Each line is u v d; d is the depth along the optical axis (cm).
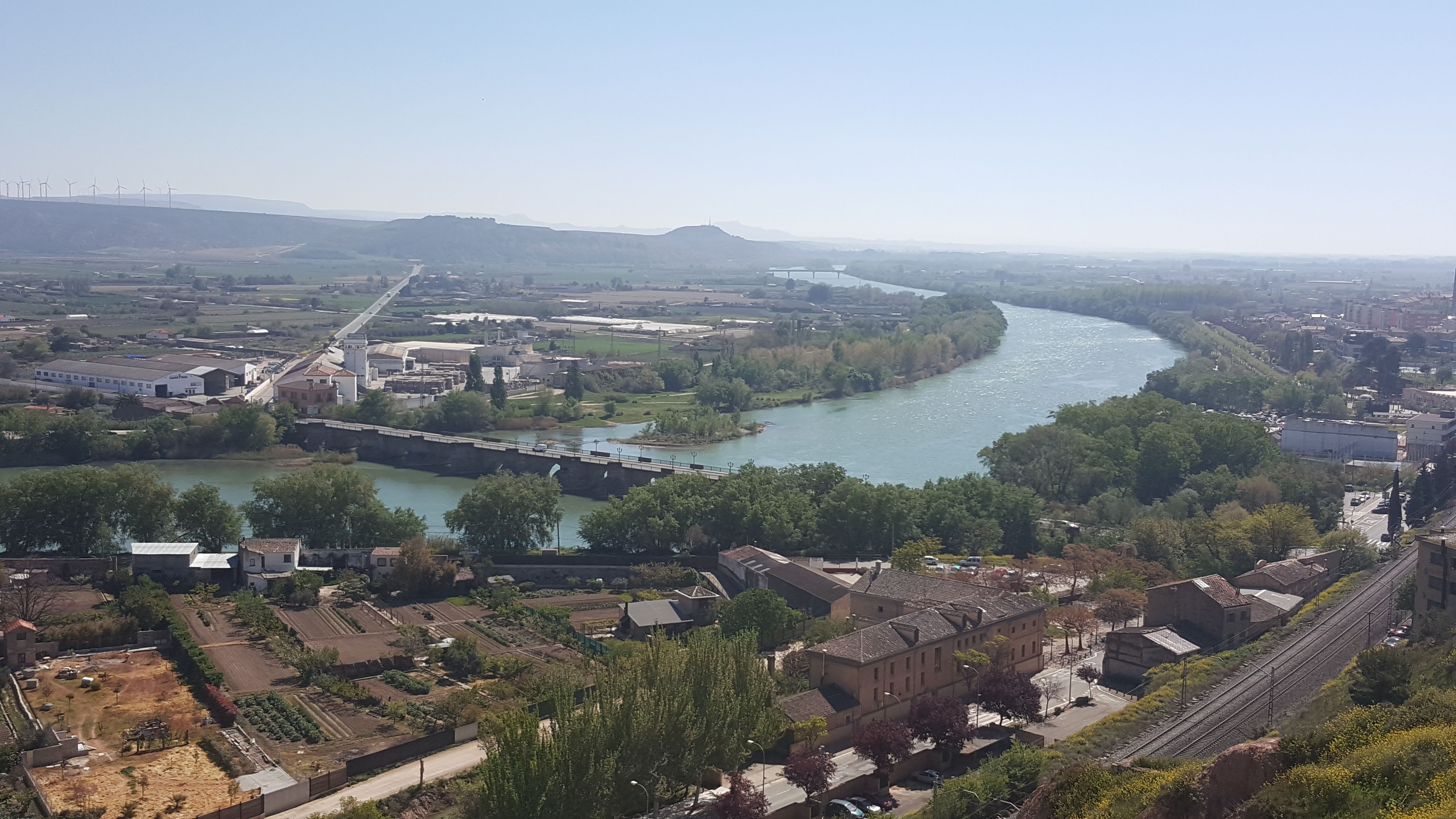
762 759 18625
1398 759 11669
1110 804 13262
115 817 16150
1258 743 12838
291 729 19488
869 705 19688
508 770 14562
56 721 19538
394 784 17650
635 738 15662
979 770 17225
